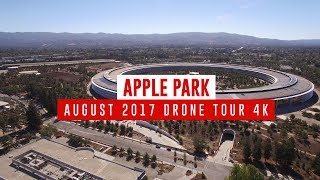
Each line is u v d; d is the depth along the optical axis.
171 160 147.25
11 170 119.94
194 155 152.00
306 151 152.50
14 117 188.00
